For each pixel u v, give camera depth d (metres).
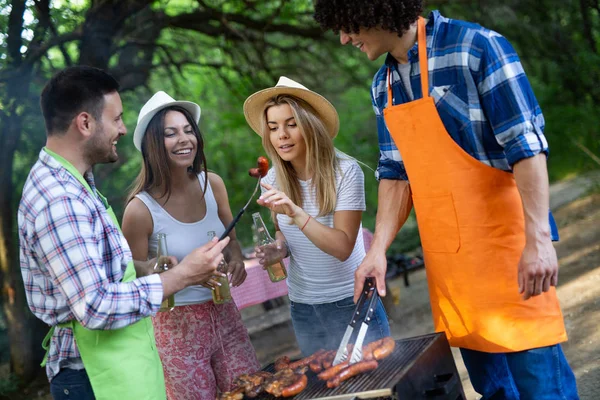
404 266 6.68
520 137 2.16
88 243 2.04
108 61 6.29
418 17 2.28
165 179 2.83
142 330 2.27
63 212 2.01
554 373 2.37
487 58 2.19
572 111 11.51
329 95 10.87
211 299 2.89
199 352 2.86
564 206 9.14
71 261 2.00
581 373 3.79
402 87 2.45
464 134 2.30
